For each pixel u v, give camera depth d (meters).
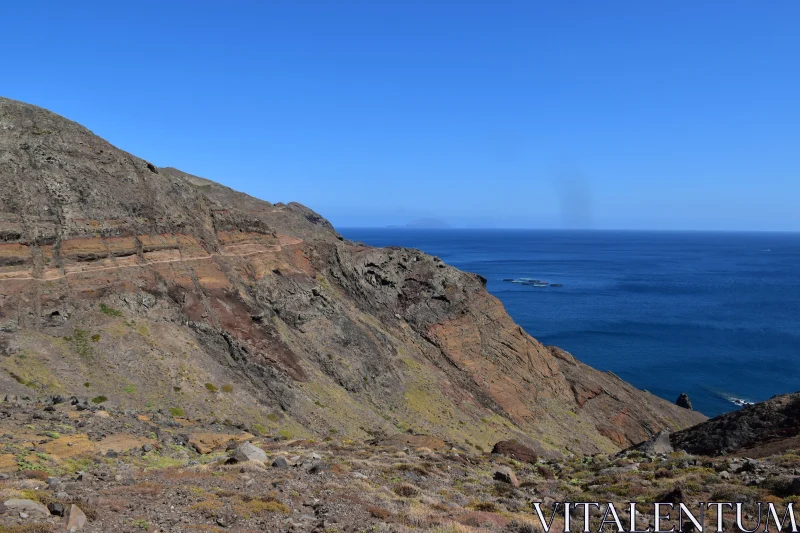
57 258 43.00
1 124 47.69
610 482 27.58
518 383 72.12
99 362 38.62
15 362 34.91
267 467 24.09
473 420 59.69
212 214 59.81
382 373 58.53
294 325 56.47
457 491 24.69
